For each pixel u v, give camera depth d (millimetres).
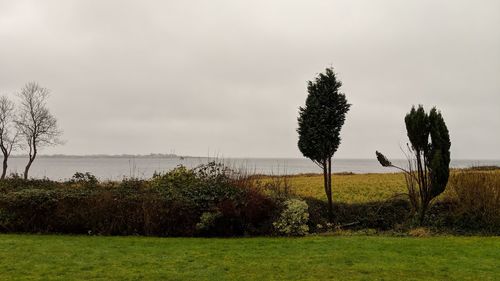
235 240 14453
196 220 15695
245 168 20203
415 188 20719
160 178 18625
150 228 15438
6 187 18562
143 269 10086
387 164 19125
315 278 9484
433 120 17594
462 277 9695
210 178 18078
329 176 18938
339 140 19062
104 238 14391
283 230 15781
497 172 19047
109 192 16109
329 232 16828
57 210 15539
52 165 139250
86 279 9234
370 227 18250
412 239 14688
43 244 12938
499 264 10898
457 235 16469
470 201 17859
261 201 16359
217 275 9641
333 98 18938
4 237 14320
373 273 9914
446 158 17438
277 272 9945
